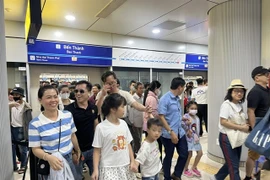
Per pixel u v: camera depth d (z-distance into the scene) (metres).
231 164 2.33
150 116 2.55
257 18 3.40
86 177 3.03
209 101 3.89
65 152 1.58
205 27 5.15
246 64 3.44
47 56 4.80
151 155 2.11
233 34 3.50
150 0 3.49
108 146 1.72
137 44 6.01
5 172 1.26
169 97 2.56
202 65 7.44
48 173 1.49
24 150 3.23
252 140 1.72
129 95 2.40
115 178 1.67
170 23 4.77
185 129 3.01
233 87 2.38
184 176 3.07
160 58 6.46
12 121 3.28
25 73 4.65
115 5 3.65
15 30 4.41
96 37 5.38
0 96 1.24
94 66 5.61
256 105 2.29
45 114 1.59
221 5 3.61
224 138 2.37
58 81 5.27
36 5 2.45
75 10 3.87
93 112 2.12
